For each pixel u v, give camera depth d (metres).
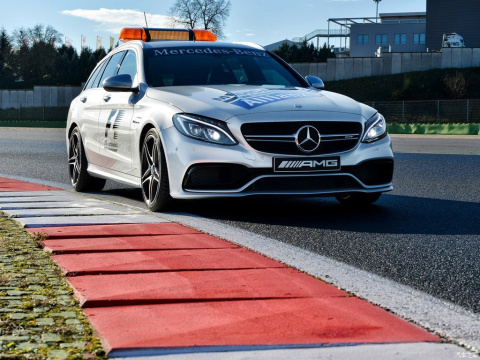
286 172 4.63
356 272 3.12
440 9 69.56
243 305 2.46
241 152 4.59
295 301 2.52
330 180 4.76
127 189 6.81
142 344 2.00
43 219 4.30
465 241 3.94
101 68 6.64
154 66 5.61
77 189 6.62
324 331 2.16
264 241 3.83
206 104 4.81
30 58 84.50
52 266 3.06
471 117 36.34
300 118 4.66
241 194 4.61
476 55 51.91
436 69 52.09
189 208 5.21
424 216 4.91
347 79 52.66
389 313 2.41
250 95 4.98
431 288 2.88
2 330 2.14
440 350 2.02
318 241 3.93
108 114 5.85
